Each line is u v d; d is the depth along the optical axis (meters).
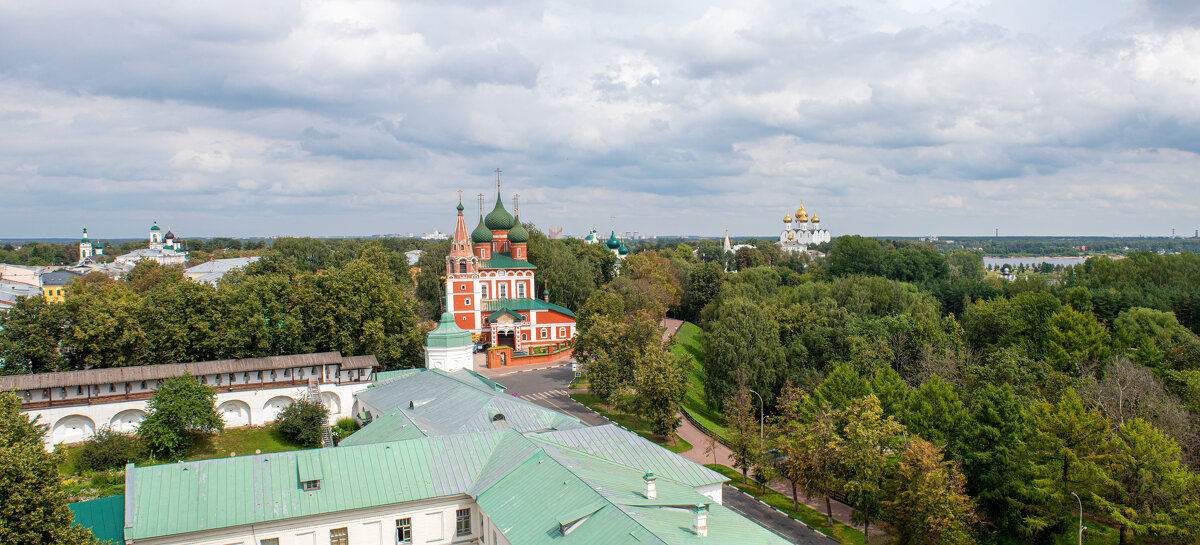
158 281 182.62
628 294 157.88
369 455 58.28
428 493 56.44
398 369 115.06
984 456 74.88
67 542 45.06
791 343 127.50
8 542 43.00
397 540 56.16
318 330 114.75
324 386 101.25
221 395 95.88
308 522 53.16
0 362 95.31
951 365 110.94
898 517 65.12
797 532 71.81
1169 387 105.00
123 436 83.94
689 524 47.97
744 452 84.25
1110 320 158.38
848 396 92.31
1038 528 70.62
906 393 94.44
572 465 56.25
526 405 76.00
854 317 136.62
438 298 179.00
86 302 99.94
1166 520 67.19
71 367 98.31
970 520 71.44
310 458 56.59
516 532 49.72
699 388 135.50
